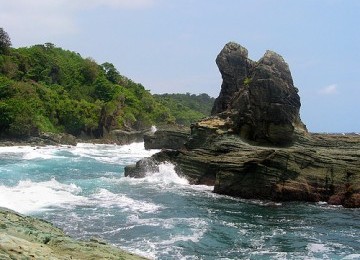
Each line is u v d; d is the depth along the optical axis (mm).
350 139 37750
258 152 31016
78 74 132250
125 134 96375
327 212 26641
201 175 35500
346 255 18094
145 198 29625
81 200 28031
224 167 31938
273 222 23750
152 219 23438
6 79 92188
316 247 19203
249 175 30844
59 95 112250
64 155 60094
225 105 47906
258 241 19906
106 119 102438
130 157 60906
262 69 37000
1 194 27641
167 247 18438
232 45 49125
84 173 41844
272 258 17469
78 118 101188
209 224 22797
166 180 37156
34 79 115812
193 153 37125
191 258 17125
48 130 92125
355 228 22750
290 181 30094
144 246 18469
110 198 29125
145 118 123438
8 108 79062
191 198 30078
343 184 29578
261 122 36688
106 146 85500
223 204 28422
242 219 24312
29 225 15055
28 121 80500
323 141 37344
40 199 27453
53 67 127250
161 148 71750
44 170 42438
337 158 30969
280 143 36500
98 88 126562
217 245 19062
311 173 30484
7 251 10156
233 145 34844
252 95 37188
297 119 39156
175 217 24156
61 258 10914
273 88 36125
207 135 39062
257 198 30422
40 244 12148
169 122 130250
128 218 23438
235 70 47906
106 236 19844
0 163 46844
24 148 69188
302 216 25422
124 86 140875
